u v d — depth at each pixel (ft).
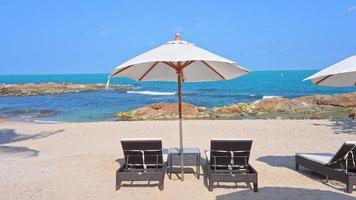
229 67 25.50
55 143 43.34
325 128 51.67
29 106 110.01
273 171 27.99
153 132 50.57
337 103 91.86
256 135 46.78
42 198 22.17
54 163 31.58
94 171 28.48
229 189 23.59
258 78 342.23
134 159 24.54
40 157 35.22
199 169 26.68
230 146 23.58
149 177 23.49
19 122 72.64
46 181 25.86
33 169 29.55
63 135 49.49
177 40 23.66
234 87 212.84
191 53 21.47
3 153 37.86
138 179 23.45
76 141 44.45
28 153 37.70
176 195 22.53
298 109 87.92
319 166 25.02
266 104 89.71
